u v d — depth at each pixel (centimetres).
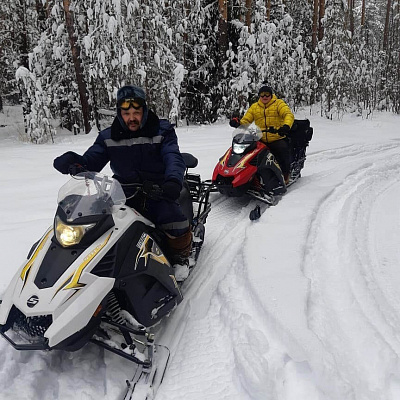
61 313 233
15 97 2698
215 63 1728
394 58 2709
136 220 298
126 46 1412
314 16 2306
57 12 1498
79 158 309
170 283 301
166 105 1709
